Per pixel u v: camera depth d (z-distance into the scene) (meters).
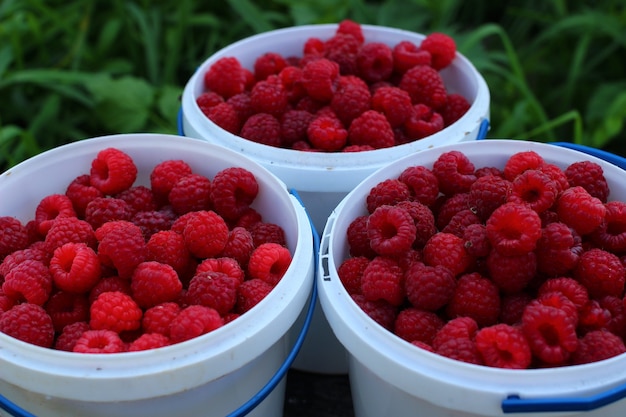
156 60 0.78
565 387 0.43
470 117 0.58
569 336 0.44
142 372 0.44
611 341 0.45
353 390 0.52
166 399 0.46
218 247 0.50
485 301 0.48
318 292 0.49
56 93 0.76
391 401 0.48
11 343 0.44
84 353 0.45
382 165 0.54
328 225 0.51
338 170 0.54
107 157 0.54
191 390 0.46
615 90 0.77
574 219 0.49
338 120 0.58
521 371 0.43
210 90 0.62
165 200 0.56
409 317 0.48
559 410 0.43
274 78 0.61
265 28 0.78
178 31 0.79
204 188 0.54
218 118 0.59
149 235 0.52
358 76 0.62
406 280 0.48
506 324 0.47
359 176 0.54
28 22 0.79
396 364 0.44
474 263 0.49
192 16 0.82
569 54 0.84
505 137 0.73
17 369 0.44
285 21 0.81
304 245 0.49
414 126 0.59
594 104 0.77
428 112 0.60
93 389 0.44
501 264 0.48
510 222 0.47
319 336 0.56
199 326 0.46
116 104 0.73
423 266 0.48
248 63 0.66
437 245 0.49
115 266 0.49
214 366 0.45
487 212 0.50
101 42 0.80
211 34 0.83
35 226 0.53
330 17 0.77
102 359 0.44
